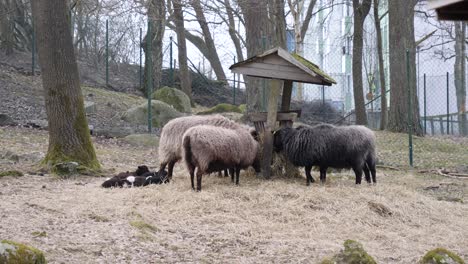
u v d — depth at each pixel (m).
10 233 6.56
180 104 22.03
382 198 9.27
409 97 14.93
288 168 10.65
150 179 9.78
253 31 18.34
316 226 8.14
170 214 8.17
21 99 19.23
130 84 25.52
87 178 10.76
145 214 8.05
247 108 18.11
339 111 24.22
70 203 8.41
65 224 7.25
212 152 9.09
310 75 10.28
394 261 6.95
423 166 14.86
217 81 28.44
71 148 11.24
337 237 7.82
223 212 8.37
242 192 9.03
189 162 9.16
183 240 7.16
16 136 14.87
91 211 7.97
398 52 20.19
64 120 11.23
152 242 6.90
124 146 15.30
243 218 8.22
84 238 6.70
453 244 7.88
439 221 8.95
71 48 11.33
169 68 26.56
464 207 9.82
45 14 11.09
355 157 10.11
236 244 7.18
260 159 10.37
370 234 8.02
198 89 27.73
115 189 9.44
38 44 11.30
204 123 9.94
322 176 10.38
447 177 13.31
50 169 10.98
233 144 9.34
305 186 9.77
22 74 22.45
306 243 7.40
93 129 16.50
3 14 24.81
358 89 21.31
